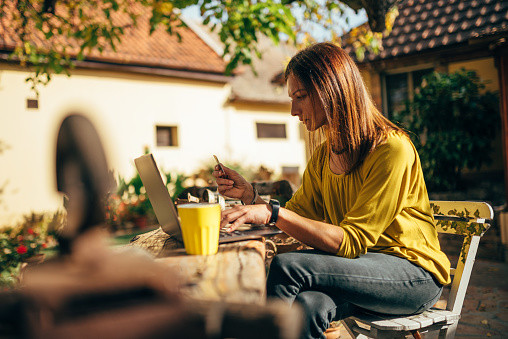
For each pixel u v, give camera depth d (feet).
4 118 31.71
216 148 43.19
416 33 27.22
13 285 13.98
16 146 32.09
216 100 43.42
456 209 6.99
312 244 5.56
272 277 5.42
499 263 18.84
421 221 6.15
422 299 5.78
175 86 40.78
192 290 3.24
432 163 24.03
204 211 4.65
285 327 2.57
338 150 6.22
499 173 25.25
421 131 25.76
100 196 3.02
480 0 26.86
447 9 27.63
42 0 16.94
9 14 25.72
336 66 6.11
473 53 25.39
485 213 6.51
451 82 24.67
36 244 18.11
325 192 6.84
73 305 2.67
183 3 15.16
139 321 2.64
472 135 24.47
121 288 2.75
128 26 18.31
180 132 41.04
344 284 5.38
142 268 2.81
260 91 47.98
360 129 6.04
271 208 5.54
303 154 50.08
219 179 6.71
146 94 39.06
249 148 45.70
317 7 17.10
